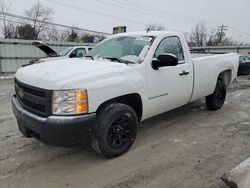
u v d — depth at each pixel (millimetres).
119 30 13891
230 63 6496
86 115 3406
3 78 15633
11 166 3721
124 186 3254
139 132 4980
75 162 3836
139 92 4078
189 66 5051
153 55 4375
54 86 3307
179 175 3477
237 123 5547
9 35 36625
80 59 4508
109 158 3906
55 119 3281
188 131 5055
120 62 4254
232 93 9016
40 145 4395
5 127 5352
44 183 3330
